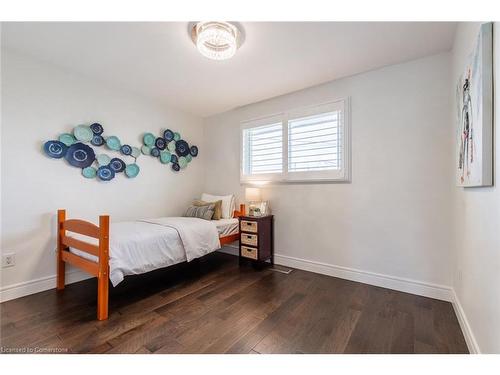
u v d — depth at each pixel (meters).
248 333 1.70
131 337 1.65
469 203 1.59
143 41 2.05
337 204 2.79
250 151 3.60
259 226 3.04
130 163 3.16
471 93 1.43
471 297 1.54
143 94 3.22
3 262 2.18
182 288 2.48
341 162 2.71
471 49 1.47
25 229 2.31
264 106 3.42
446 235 2.18
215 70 2.55
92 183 2.79
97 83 2.82
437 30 1.88
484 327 1.29
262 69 2.53
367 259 2.59
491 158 1.18
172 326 1.79
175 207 3.72
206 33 1.81
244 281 2.67
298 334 1.69
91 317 1.90
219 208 3.48
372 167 2.55
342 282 2.62
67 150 2.57
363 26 1.83
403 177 2.38
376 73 2.53
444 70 2.19
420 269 2.30
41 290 2.38
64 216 2.43
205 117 4.16
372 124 2.55
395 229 2.43
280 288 2.47
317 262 2.93
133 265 2.11
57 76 2.51
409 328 1.75
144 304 2.13
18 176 2.27
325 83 2.86
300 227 3.07
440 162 2.21
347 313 1.97
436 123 2.23
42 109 2.41
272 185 3.33
